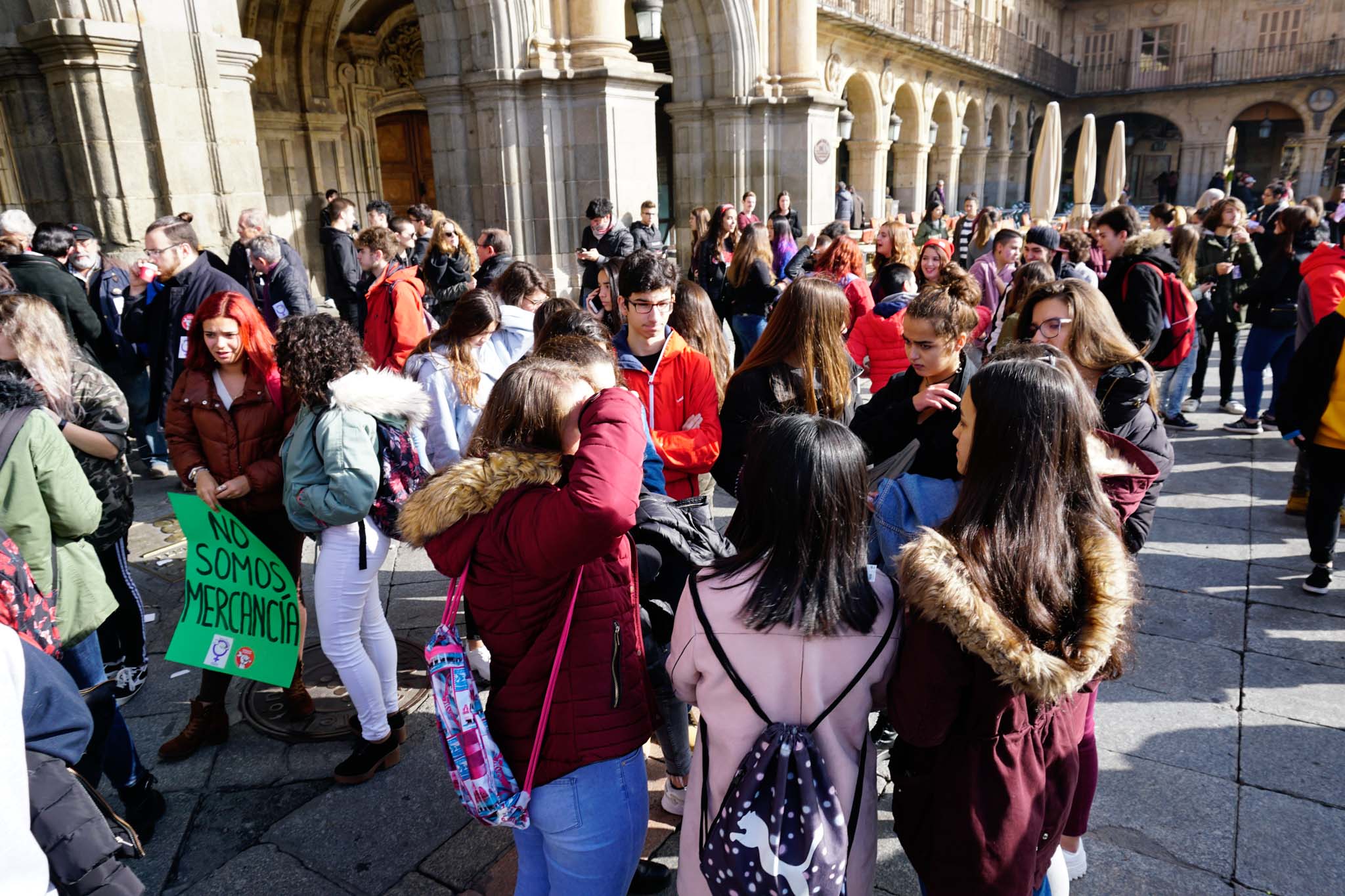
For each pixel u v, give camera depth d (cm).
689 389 303
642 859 242
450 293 612
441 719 171
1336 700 316
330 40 1264
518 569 166
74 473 241
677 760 259
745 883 142
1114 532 153
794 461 146
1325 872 238
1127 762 285
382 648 287
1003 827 147
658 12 959
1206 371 855
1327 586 395
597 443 158
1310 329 462
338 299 685
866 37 1992
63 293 499
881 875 244
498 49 862
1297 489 483
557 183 920
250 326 292
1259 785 272
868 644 149
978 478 150
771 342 291
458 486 164
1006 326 320
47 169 630
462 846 257
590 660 173
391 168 1584
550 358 195
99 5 589
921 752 157
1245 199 2153
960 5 2570
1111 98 3653
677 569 245
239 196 675
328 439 256
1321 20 3209
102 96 601
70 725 155
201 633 297
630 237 730
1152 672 337
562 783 173
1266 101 3366
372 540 272
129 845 178
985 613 132
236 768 293
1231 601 391
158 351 505
